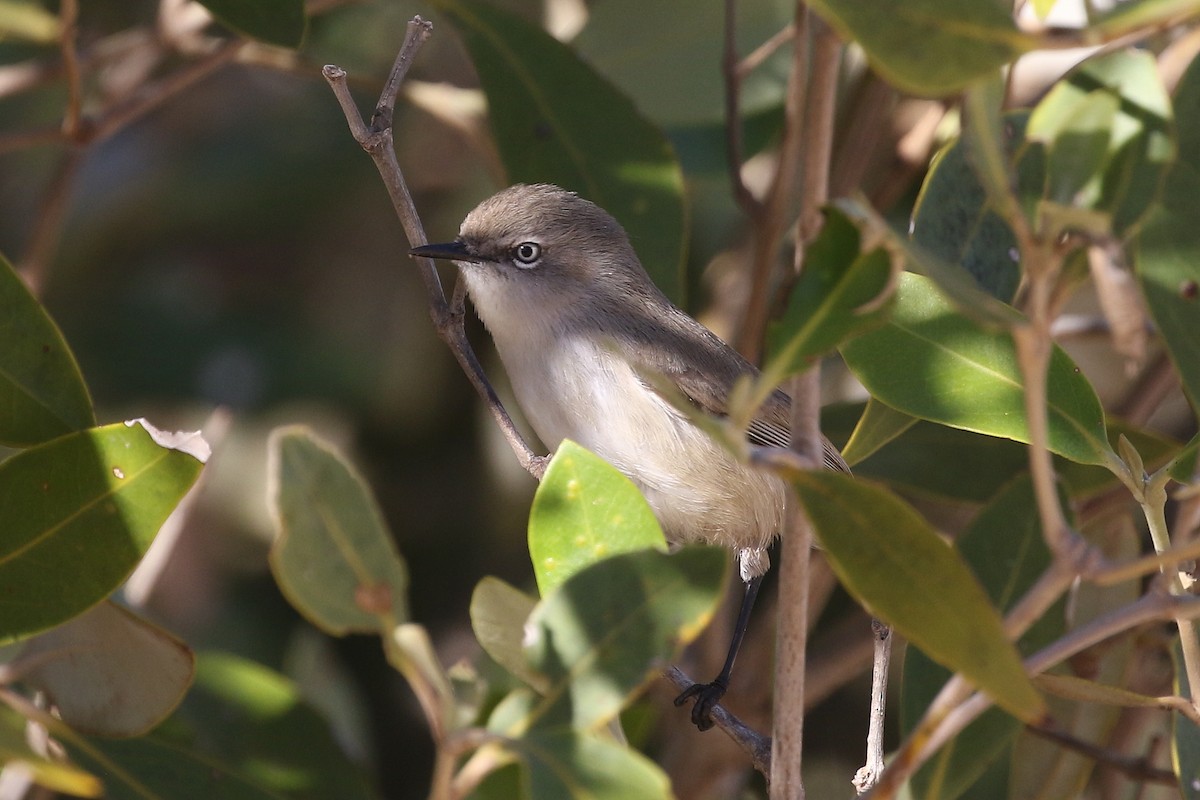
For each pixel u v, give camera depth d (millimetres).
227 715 7770
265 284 14945
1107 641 8820
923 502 12266
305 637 12289
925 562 5066
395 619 5699
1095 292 13109
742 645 12781
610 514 6301
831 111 4898
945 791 7383
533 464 8750
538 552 6285
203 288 14859
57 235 13508
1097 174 4906
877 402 8227
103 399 14281
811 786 12125
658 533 6273
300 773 7734
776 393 11000
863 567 5125
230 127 15336
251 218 14953
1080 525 9344
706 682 11070
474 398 14430
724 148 12703
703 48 12469
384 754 13539
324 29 14719
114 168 15047
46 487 6570
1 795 8164
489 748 5332
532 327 10570
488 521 14125
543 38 10648
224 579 13742
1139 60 6000
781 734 5598
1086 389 7195
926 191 7977
